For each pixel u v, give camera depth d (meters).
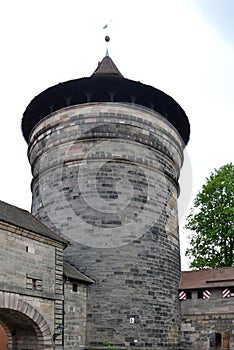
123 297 24.44
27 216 22.53
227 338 25.14
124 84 28.22
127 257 25.27
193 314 26.64
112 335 23.59
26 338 20.59
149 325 24.53
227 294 25.83
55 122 28.75
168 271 26.88
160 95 28.98
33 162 30.91
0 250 17.80
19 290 18.39
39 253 19.98
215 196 36.84
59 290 20.84
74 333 22.25
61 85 28.00
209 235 35.62
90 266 25.06
